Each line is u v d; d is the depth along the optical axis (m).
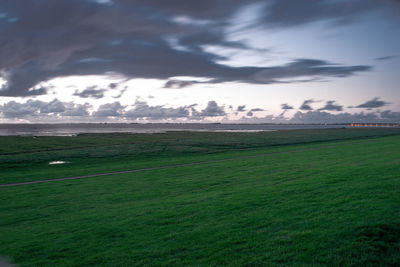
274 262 7.28
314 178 17.59
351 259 7.14
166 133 136.62
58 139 92.62
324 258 7.27
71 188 20.59
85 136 109.31
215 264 7.41
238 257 7.71
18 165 37.62
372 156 27.38
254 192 15.08
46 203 16.38
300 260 7.29
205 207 12.85
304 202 12.26
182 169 27.50
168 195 16.59
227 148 58.34
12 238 10.69
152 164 34.19
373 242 7.87
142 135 117.88
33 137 101.69
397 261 6.90
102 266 7.84
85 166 35.97
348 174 17.86
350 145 46.34
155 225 10.90
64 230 11.22
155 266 7.58
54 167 35.72
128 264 7.82
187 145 67.81
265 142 74.00
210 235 9.40
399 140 53.44
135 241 9.45
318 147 49.34
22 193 19.42
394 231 8.38
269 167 24.97
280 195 13.91
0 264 8.46
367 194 12.61
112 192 18.50
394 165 19.94
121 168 31.47
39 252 9.12
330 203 11.70
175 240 9.23
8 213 14.61
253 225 9.98
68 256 8.70
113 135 117.69
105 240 9.77
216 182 19.45
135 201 15.65
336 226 9.12
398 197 11.70
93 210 14.25
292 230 9.19
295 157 31.95
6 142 78.81
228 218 11.02
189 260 7.76
